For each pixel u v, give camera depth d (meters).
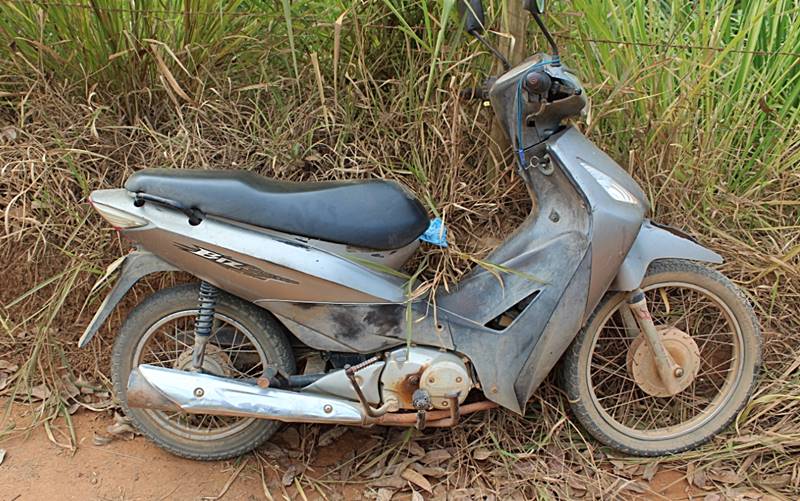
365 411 2.03
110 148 2.41
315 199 1.95
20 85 2.46
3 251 2.37
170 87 2.47
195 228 1.93
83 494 2.08
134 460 2.21
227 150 2.44
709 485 2.22
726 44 2.71
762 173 2.59
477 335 2.08
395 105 2.44
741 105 2.61
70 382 2.40
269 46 2.56
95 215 2.37
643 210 2.07
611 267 2.05
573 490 2.19
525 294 2.09
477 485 2.18
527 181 2.16
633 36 2.57
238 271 1.97
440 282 2.22
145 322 2.12
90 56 2.42
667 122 2.46
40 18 2.27
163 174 1.96
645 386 2.30
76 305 2.41
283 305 2.04
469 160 2.47
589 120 2.29
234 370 2.21
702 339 2.49
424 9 2.24
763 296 2.49
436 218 2.20
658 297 2.48
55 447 2.23
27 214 2.34
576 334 2.15
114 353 2.13
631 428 2.30
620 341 2.48
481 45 2.35
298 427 2.36
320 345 2.09
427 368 2.05
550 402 2.36
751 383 2.28
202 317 2.06
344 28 2.48
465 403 2.26
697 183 2.55
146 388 2.01
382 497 2.13
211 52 2.53
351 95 2.46
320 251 1.97
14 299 2.41
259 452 2.27
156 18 2.44
